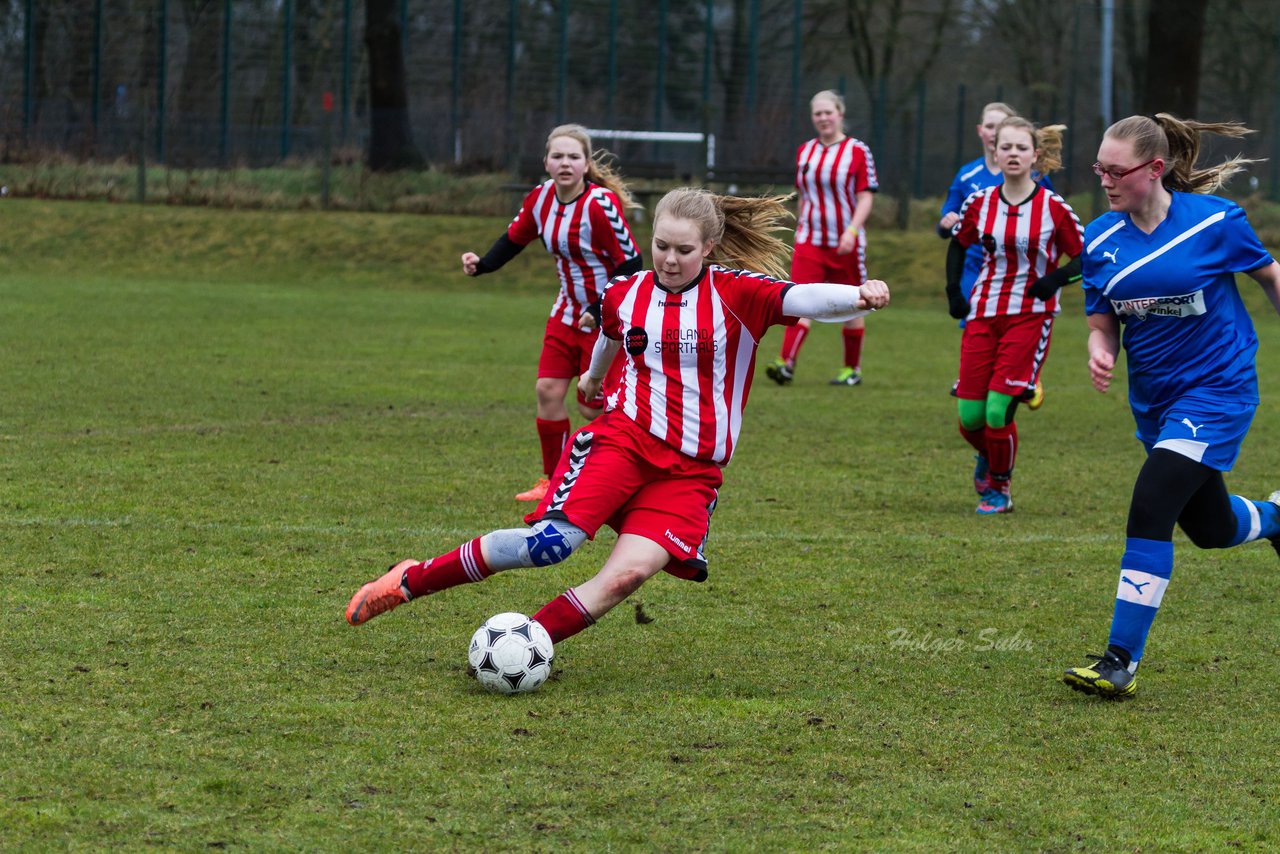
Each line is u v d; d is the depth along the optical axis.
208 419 26.80
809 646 13.38
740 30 98.69
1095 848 8.90
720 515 19.73
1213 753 10.69
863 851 8.73
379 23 86.44
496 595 14.88
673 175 72.25
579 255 19.91
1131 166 12.25
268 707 11.06
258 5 93.25
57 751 9.93
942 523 19.53
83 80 89.38
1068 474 23.91
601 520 11.89
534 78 94.12
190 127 81.62
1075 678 11.88
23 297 50.75
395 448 24.36
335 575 15.48
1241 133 12.73
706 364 11.88
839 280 35.28
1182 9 76.81
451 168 79.75
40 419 25.97
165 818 8.88
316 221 70.12
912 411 31.03
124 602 14.05
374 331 44.69
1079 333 51.22
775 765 10.17
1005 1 105.12
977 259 32.00
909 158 74.44
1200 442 12.31
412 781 9.63
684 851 8.63
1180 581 16.44
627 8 93.75
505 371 35.94
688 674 12.38
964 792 9.77
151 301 51.22
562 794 9.48
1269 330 53.16
